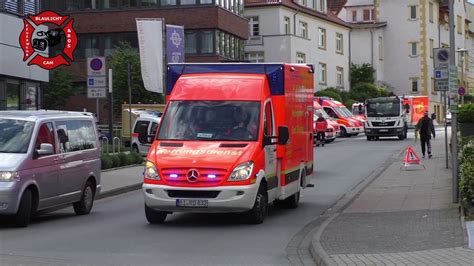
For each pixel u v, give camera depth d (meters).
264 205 12.70
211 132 12.47
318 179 21.56
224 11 48.91
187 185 11.68
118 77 45.62
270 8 56.38
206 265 9.05
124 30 50.00
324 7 64.50
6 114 13.38
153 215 12.62
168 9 48.62
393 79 74.50
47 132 13.35
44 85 46.12
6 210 11.99
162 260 9.37
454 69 14.05
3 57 24.91
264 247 10.45
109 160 24.81
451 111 13.97
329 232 10.99
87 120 15.38
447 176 19.92
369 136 44.25
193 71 13.53
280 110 13.26
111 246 10.48
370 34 72.81
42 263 9.12
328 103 49.38
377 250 9.30
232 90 12.99
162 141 12.52
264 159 12.32
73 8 50.88
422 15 73.19
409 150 23.41
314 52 61.09
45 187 12.96
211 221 13.11
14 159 12.27
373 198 15.76
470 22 90.25
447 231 10.53
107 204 16.78
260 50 55.62
